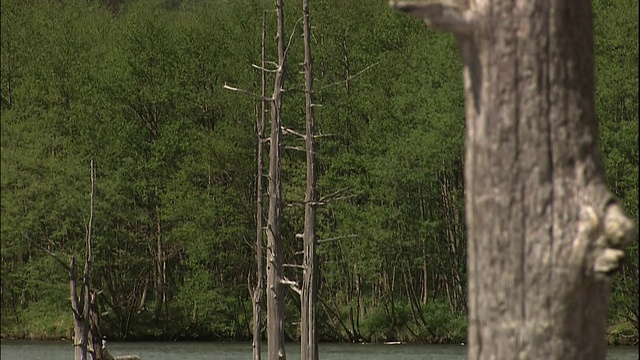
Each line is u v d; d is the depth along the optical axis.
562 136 6.14
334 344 66.38
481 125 6.21
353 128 67.88
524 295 6.09
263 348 57.22
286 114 65.75
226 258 66.75
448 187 67.81
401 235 65.75
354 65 67.38
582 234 6.05
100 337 30.86
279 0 28.00
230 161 66.38
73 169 65.94
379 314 68.19
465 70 6.34
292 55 65.25
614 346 59.16
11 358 53.84
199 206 65.38
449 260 67.44
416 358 54.28
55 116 68.00
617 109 61.28
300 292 29.36
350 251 64.62
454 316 67.69
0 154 66.12
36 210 65.06
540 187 6.11
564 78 6.17
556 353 6.06
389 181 64.69
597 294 6.11
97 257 66.38
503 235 6.13
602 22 62.09
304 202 29.25
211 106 68.19
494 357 6.13
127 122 68.25
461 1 6.27
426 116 65.12
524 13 6.16
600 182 6.16
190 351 59.75
